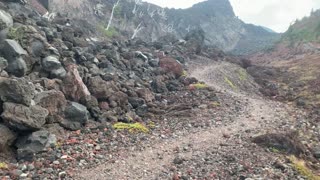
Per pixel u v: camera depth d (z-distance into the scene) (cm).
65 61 2744
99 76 3036
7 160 1730
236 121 2761
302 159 2069
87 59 3403
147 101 3108
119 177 1659
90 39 4681
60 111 2191
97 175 1667
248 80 5791
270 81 6075
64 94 2388
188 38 10006
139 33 13850
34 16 3900
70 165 1741
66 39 3700
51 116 2114
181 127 2525
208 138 2297
